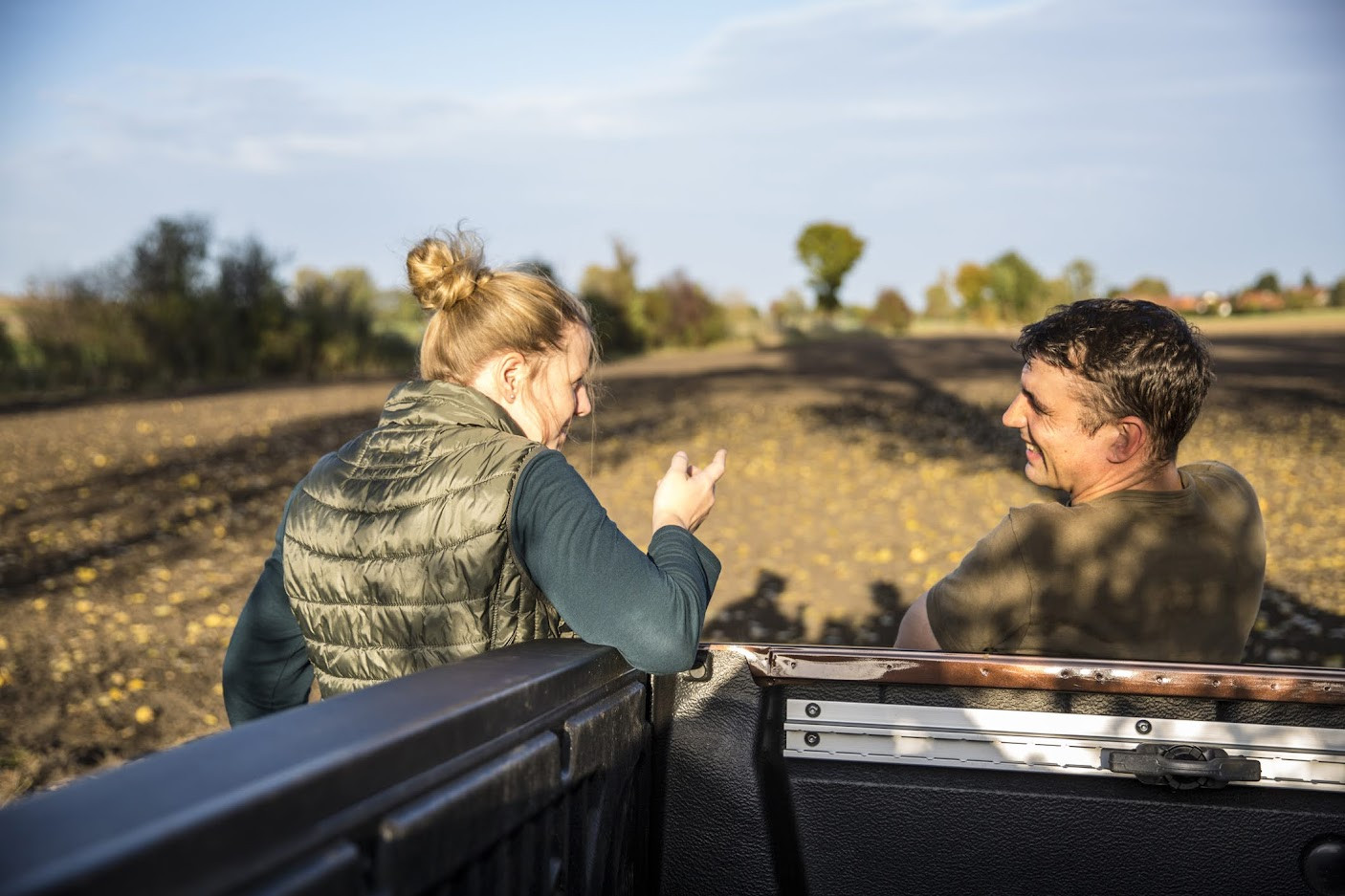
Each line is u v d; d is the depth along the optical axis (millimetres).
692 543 1471
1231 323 48438
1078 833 1341
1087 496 1686
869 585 7387
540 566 1312
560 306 1554
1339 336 35531
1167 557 1605
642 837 1359
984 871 1364
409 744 831
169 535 9266
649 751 1371
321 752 753
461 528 1325
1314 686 1276
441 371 1548
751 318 48719
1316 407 16906
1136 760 1314
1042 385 1655
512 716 998
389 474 1405
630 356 37312
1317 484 10992
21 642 6152
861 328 53969
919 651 1394
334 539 1400
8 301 25016
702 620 1355
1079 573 1617
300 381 26625
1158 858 1324
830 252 55469
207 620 6672
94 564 8188
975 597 1647
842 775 1396
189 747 744
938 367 26828
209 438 15523
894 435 15039
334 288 30203
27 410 19641
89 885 536
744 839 1392
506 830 968
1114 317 1627
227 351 27109
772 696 1424
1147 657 1630
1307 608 6578
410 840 812
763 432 15562
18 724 4875
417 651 1358
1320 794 1300
